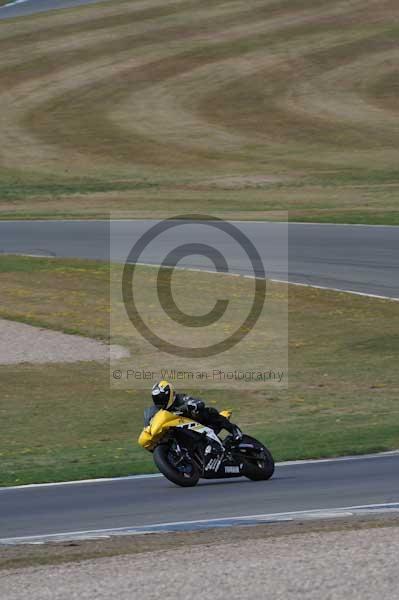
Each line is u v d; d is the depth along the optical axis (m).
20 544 34.59
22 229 138.50
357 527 34.59
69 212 152.88
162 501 42.88
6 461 57.06
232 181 175.25
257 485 46.09
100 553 32.09
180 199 161.38
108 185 176.00
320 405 69.56
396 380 75.12
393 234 123.81
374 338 85.94
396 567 27.80
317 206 150.00
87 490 47.09
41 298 101.44
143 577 27.80
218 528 35.88
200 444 46.62
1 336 89.62
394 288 99.12
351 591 25.89
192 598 25.84
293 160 188.50
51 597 26.22
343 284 101.06
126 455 57.81
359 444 56.38
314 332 88.50
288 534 33.91
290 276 104.69
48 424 67.75
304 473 48.91
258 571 27.94
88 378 78.56
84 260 115.62
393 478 46.12
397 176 174.62
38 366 81.31
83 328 91.56
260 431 62.03
